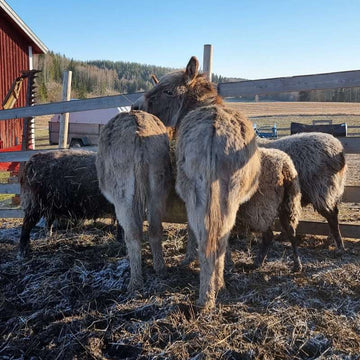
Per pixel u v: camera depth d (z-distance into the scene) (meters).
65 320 3.37
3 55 12.71
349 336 3.00
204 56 5.50
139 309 3.40
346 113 40.25
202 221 3.15
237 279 4.01
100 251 5.01
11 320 3.47
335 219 5.02
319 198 4.89
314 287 3.87
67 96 6.61
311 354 2.87
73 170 5.17
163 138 3.85
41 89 63.50
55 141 21.05
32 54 14.34
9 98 9.32
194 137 3.20
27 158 6.33
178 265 4.44
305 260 4.62
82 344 3.04
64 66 91.62
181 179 3.35
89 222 6.30
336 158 4.85
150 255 4.75
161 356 2.81
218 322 3.17
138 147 3.56
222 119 3.25
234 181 3.22
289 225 4.30
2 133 12.59
